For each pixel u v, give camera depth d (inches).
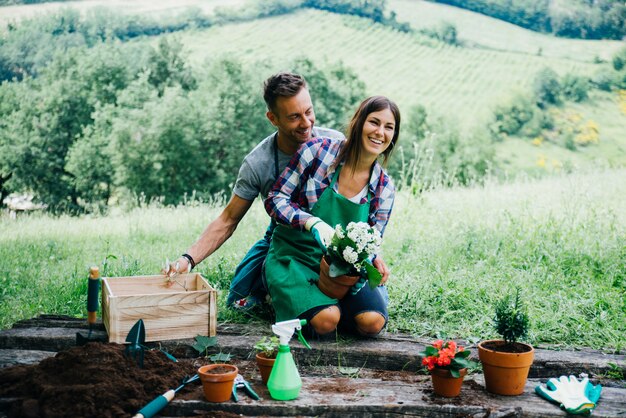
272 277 152.7
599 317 167.6
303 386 132.2
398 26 2255.2
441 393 127.1
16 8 1999.3
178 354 145.5
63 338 148.1
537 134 1921.8
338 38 2202.3
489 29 2219.5
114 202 1592.0
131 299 143.1
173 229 338.3
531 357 128.5
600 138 1916.8
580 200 303.7
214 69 1695.4
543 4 2191.2
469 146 1834.4
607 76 2016.5
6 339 148.9
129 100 1652.3
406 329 161.8
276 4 2214.6
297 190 154.4
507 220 283.1
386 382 135.4
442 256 226.1
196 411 121.4
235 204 164.9
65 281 209.2
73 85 1718.8
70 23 2003.0
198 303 148.9
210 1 2210.9
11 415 117.0
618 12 2119.8
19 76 1918.1
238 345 147.3
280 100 153.5
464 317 170.2
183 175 1529.3
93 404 116.8
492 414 120.4
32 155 1681.8
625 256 222.5
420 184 326.6
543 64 2063.2
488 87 2026.3
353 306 151.2
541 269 207.2
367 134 147.8
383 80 2085.4
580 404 120.6
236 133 1566.2
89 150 1560.0
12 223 412.2
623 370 140.9
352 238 135.8
